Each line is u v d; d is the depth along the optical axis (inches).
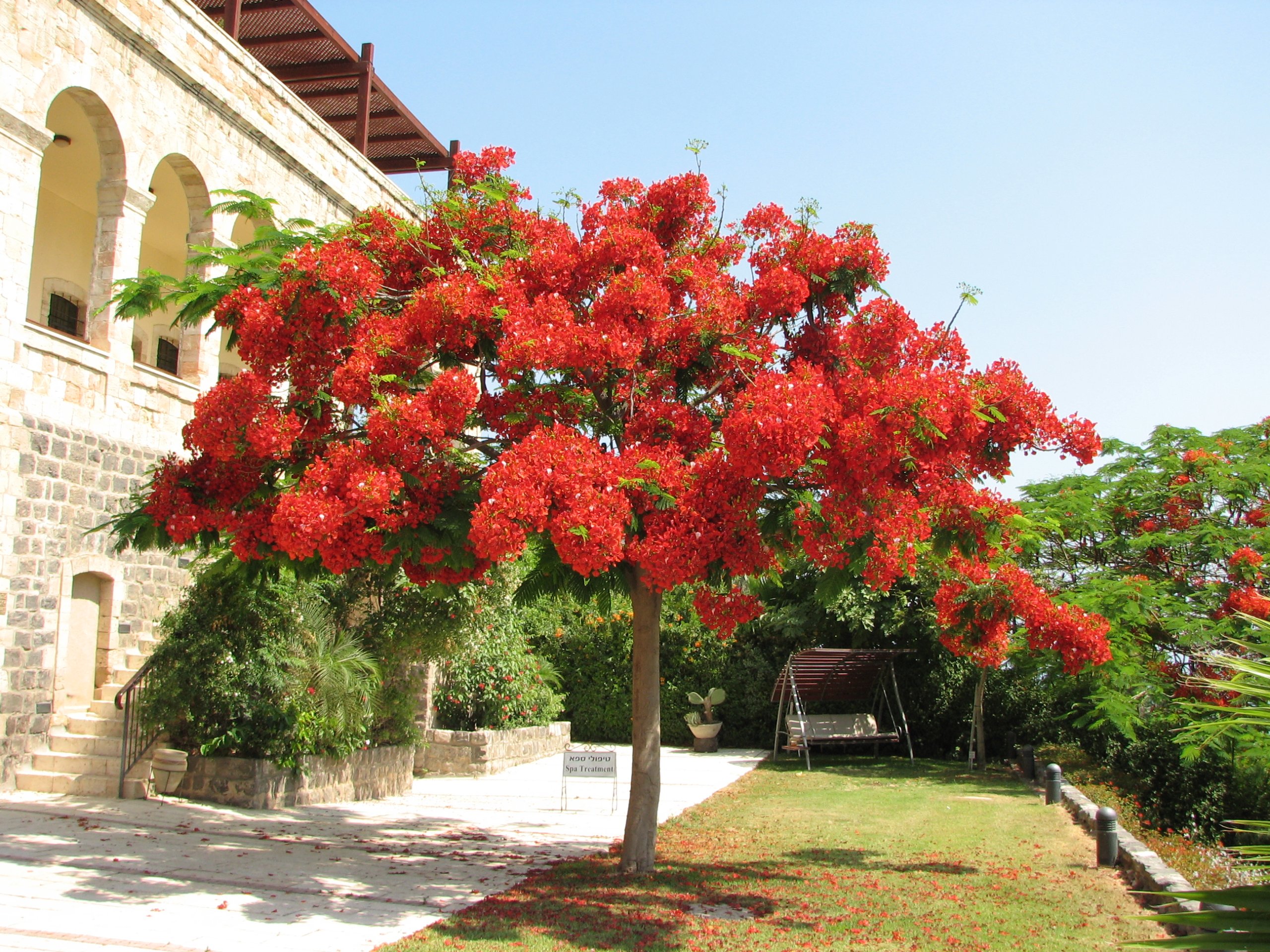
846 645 804.6
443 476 283.9
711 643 855.7
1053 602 398.3
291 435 288.2
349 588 524.4
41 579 454.3
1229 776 569.3
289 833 398.0
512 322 287.9
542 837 417.1
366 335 298.7
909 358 319.0
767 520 299.7
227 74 571.2
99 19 486.0
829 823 458.3
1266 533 569.0
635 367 307.6
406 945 244.4
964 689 789.2
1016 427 301.6
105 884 296.0
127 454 504.7
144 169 513.3
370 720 517.3
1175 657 548.7
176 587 547.5
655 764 343.3
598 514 248.4
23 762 447.5
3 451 435.2
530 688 736.3
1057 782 527.5
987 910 295.3
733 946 252.5
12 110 440.1
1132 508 642.2
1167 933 269.6
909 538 305.9
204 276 557.0
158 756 454.9
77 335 645.9
